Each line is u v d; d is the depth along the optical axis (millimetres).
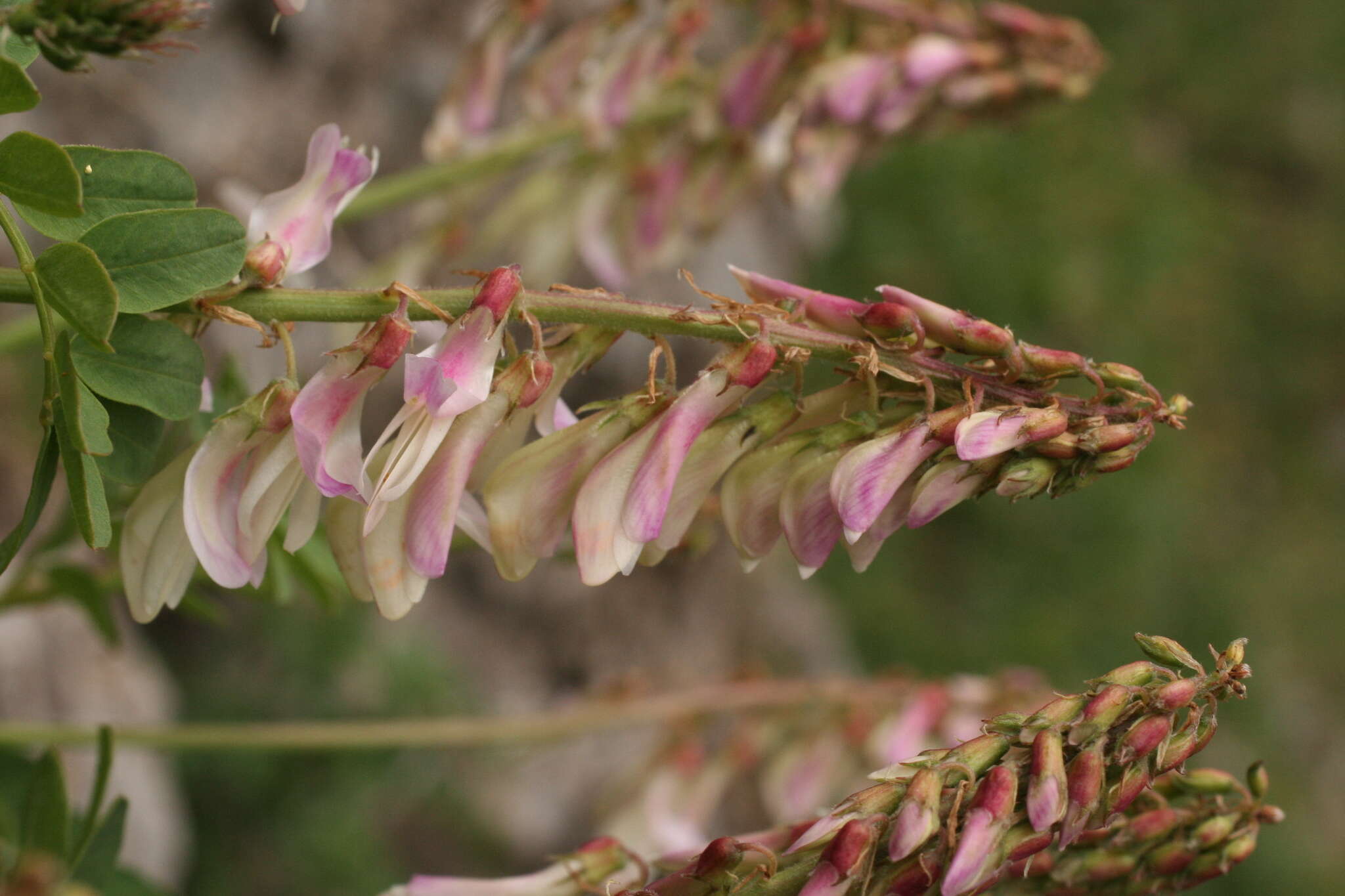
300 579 388
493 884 358
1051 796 323
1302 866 1573
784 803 454
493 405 330
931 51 478
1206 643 1697
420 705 971
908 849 323
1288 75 2131
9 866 349
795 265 1181
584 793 1057
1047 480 330
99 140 740
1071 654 1574
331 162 339
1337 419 1952
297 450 329
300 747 418
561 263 531
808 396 335
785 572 1351
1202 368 1891
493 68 477
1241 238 2002
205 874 899
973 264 1650
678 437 331
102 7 321
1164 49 2076
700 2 485
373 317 330
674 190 512
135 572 333
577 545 330
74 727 403
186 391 333
